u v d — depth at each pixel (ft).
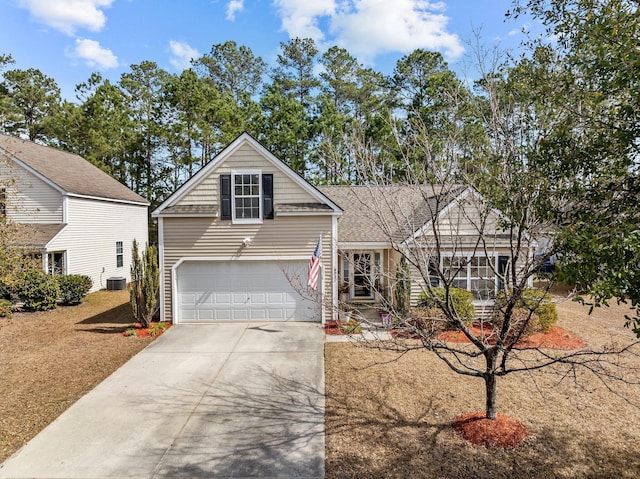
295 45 128.77
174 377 28.14
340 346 35.01
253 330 40.40
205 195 42.96
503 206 17.13
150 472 17.29
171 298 43.27
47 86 127.24
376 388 25.61
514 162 16.75
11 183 49.32
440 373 27.96
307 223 42.75
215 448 19.03
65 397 24.94
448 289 18.74
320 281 42.96
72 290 55.47
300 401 23.97
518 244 17.46
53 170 66.64
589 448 18.45
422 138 23.56
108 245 73.46
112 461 18.11
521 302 23.06
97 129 101.71
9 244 37.68
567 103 14.47
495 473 16.69
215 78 135.85
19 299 51.11
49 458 18.39
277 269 43.47
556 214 14.25
